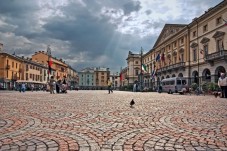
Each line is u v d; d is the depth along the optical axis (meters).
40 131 5.30
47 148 4.00
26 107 10.38
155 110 9.34
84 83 147.38
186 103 13.09
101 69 150.38
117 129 5.56
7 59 60.72
